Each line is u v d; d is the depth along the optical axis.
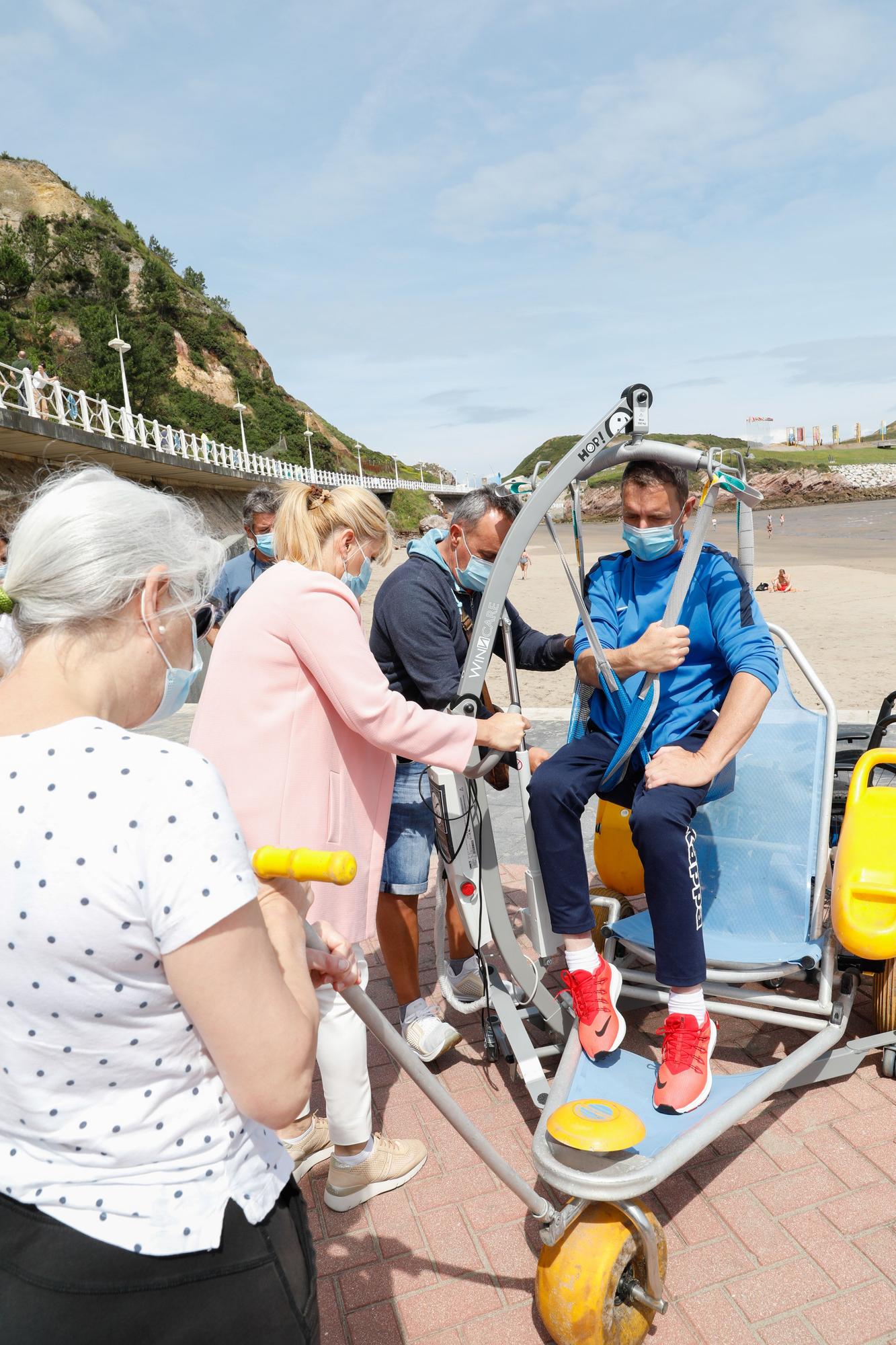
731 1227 2.33
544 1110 2.20
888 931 2.55
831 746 2.91
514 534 2.38
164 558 1.11
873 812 2.89
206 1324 1.05
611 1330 1.90
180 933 0.97
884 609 16.61
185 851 0.98
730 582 2.63
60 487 1.10
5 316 63.16
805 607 17.58
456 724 2.29
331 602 2.20
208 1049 1.03
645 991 2.97
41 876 0.97
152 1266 1.02
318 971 1.40
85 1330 0.99
